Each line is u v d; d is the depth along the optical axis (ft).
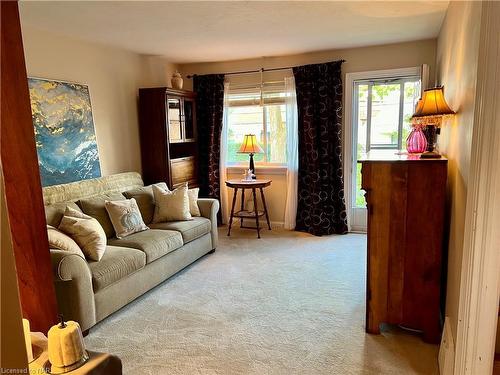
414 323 7.76
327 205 15.67
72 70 11.86
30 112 6.07
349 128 15.42
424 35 12.88
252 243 14.73
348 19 10.64
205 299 9.94
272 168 16.88
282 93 16.29
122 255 9.36
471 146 5.39
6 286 1.97
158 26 10.81
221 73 16.99
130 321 8.86
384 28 11.75
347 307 9.30
